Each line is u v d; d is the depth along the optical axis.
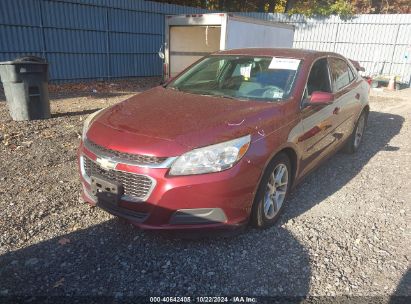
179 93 4.05
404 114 9.71
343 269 2.96
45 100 7.46
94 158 3.13
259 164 3.11
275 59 4.29
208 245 3.20
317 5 19.22
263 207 3.36
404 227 3.67
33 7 11.93
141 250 3.09
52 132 6.50
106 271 2.82
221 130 3.05
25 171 4.67
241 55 4.54
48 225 3.42
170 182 2.83
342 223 3.70
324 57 4.71
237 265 2.95
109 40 14.49
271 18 19.41
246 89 3.99
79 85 13.05
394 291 2.73
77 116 7.98
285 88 3.89
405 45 16.31
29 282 2.67
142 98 3.96
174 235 2.99
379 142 6.77
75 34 13.30
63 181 4.41
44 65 7.25
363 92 5.87
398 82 15.73
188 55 10.84
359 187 4.63
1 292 2.56
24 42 11.96
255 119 3.29
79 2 13.11
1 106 8.68
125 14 14.82
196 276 2.80
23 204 3.78
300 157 3.81
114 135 3.12
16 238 3.19
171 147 2.88
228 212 3.00
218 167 2.89
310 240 3.35
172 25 10.38
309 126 3.91
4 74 7.03
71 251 3.04
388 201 4.25
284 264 2.99
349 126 5.37
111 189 3.02
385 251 3.24
